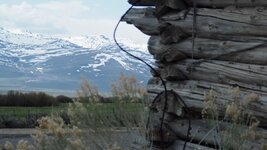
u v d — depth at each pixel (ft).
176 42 25.32
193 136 23.43
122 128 25.46
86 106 25.26
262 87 21.89
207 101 20.89
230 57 23.38
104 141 23.71
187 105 24.41
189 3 25.35
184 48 25.05
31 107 155.63
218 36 24.02
